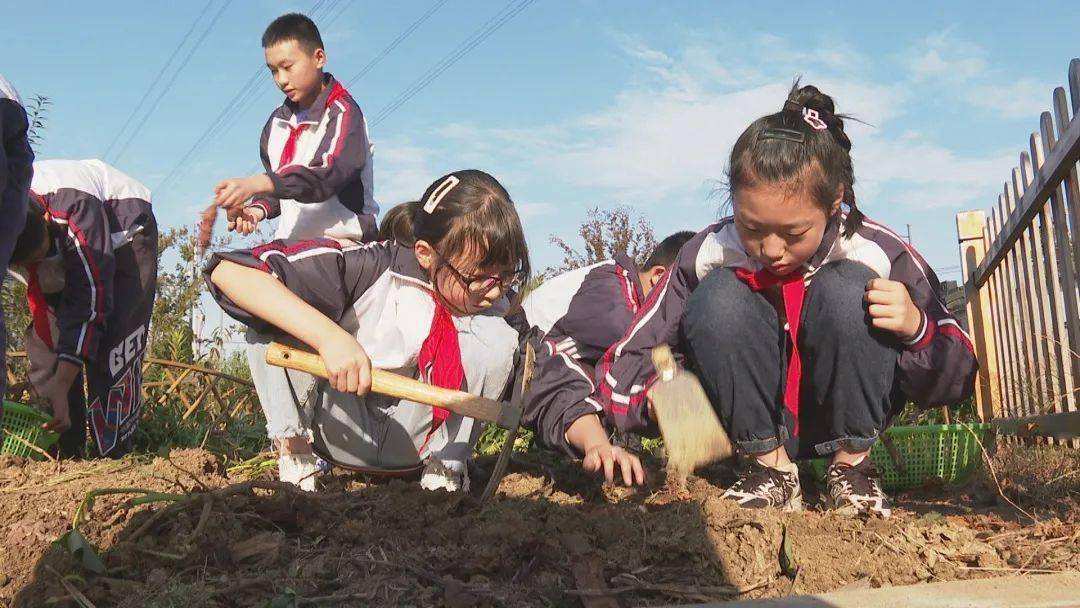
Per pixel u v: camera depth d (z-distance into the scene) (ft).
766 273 8.29
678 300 9.01
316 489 9.16
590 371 9.53
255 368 8.82
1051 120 12.21
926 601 5.94
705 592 6.46
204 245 9.11
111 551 6.57
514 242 8.20
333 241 8.84
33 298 12.26
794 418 9.01
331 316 8.69
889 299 7.84
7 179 6.45
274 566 6.61
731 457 11.62
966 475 11.81
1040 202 12.94
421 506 7.72
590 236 30.55
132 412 13.12
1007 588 6.18
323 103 12.33
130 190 13.04
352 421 9.18
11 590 6.40
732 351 8.17
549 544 6.90
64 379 11.92
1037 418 13.21
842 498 8.32
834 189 7.49
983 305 17.29
